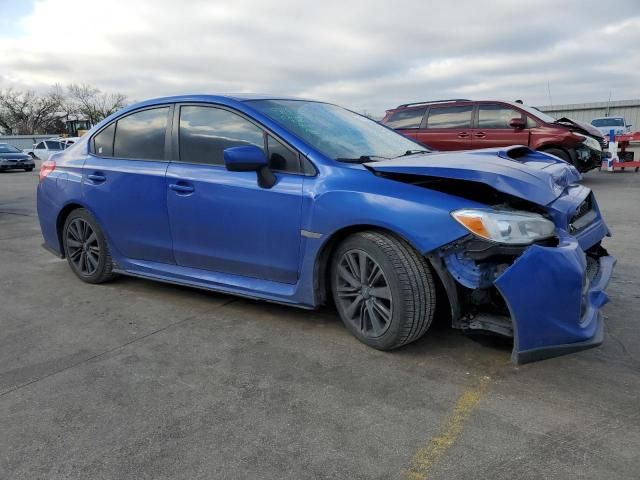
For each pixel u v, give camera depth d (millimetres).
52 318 4012
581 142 10203
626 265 5008
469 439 2355
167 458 2295
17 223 8656
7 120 75562
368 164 3188
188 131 3932
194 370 3096
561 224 2984
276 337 3520
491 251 2715
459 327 2939
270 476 2164
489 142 10508
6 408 2736
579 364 3012
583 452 2238
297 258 3363
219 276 3846
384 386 2838
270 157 3475
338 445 2346
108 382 2980
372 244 3047
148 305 4230
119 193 4262
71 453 2350
